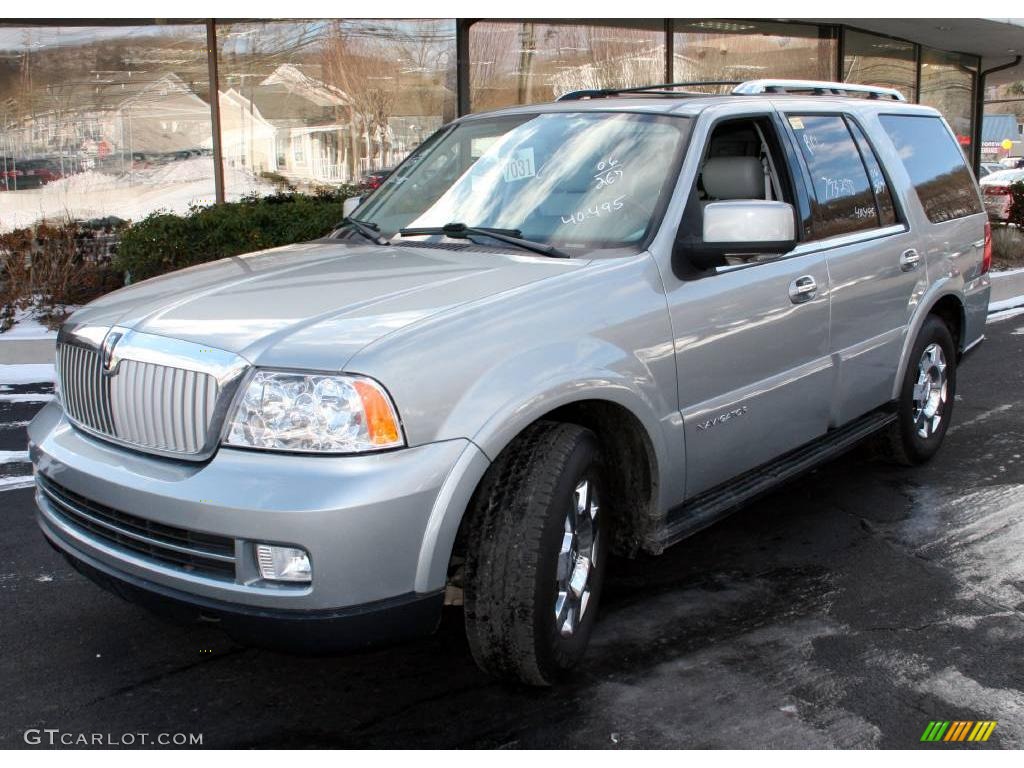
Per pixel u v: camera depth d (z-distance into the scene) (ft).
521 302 10.50
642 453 11.73
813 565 14.32
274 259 12.92
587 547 11.20
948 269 17.99
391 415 9.16
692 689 10.91
